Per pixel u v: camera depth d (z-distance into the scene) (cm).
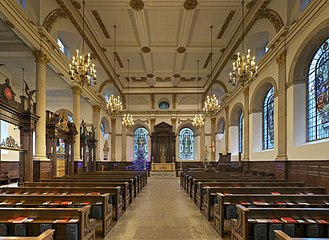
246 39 1415
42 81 1055
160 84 2548
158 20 1364
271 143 1412
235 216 570
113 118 2706
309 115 1024
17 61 1366
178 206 895
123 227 636
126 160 2747
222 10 1244
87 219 459
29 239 282
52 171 1169
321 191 689
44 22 1062
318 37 897
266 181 889
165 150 2767
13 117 852
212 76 2230
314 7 868
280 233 310
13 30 891
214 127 2725
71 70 991
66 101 2184
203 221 691
